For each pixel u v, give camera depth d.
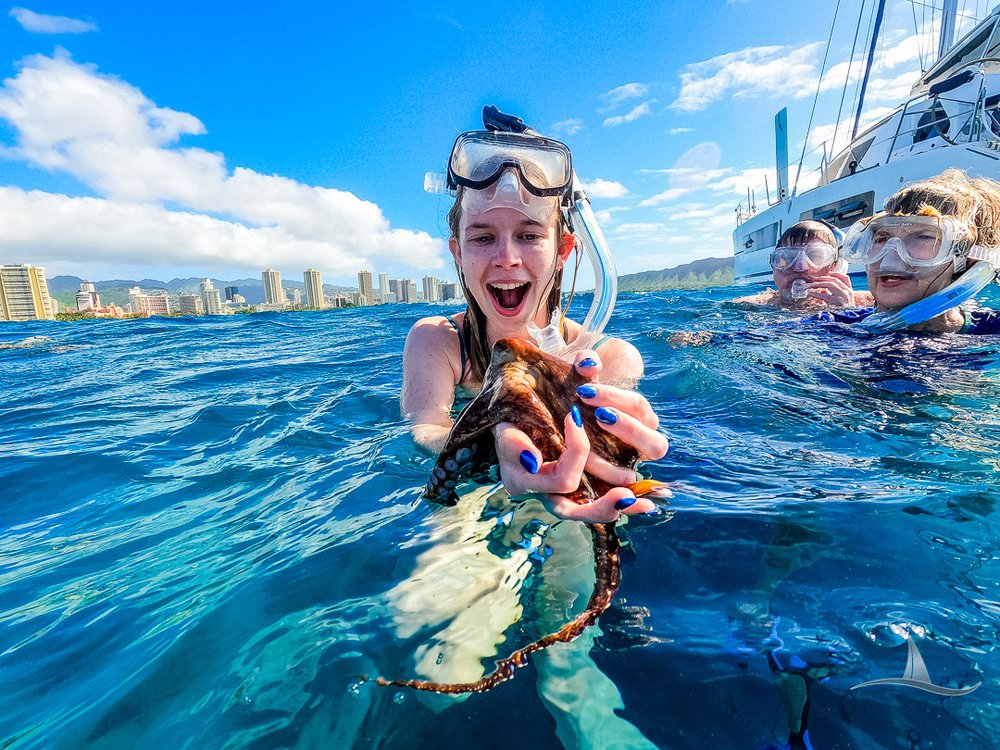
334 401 0.92
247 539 0.44
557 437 0.36
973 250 0.89
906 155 3.23
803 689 0.25
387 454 0.59
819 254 1.51
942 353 0.81
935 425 0.55
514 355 0.41
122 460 0.70
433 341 0.67
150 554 0.44
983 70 3.10
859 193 3.21
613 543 0.33
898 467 0.47
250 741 0.24
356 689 0.27
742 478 0.47
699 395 0.74
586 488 0.35
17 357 2.12
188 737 0.25
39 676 0.30
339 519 0.45
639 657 0.27
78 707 0.27
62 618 0.35
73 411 1.04
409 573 0.35
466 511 0.41
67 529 0.51
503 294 0.61
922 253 0.91
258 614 0.33
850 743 0.22
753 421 0.61
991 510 0.38
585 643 0.28
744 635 0.28
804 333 1.09
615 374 0.63
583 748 0.23
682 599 0.31
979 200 0.89
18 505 0.58
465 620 0.31
